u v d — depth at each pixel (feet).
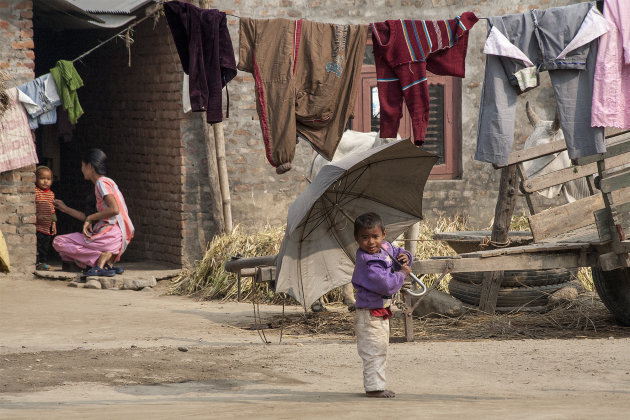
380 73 35.45
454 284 43.78
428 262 35.78
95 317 42.91
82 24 57.41
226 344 35.22
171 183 59.36
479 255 35.96
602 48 34.55
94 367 29.76
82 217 56.44
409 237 42.98
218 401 22.70
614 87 34.63
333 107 35.40
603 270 37.17
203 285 53.93
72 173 71.72
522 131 62.59
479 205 62.44
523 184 39.78
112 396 24.47
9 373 28.48
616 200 36.27
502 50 34.24
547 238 39.78
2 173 53.88
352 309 44.42
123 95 64.08
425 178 30.78
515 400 21.81
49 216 57.06
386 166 30.09
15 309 44.78
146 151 61.98
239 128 58.90
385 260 25.30
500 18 34.91
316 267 31.68
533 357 30.73
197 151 58.39
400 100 35.45
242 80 58.65
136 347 34.04
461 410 18.04
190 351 33.09
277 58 35.04
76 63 69.41
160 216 60.90
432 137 62.54
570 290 42.39
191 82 34.63
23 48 53.57
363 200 31.30
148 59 60.70
